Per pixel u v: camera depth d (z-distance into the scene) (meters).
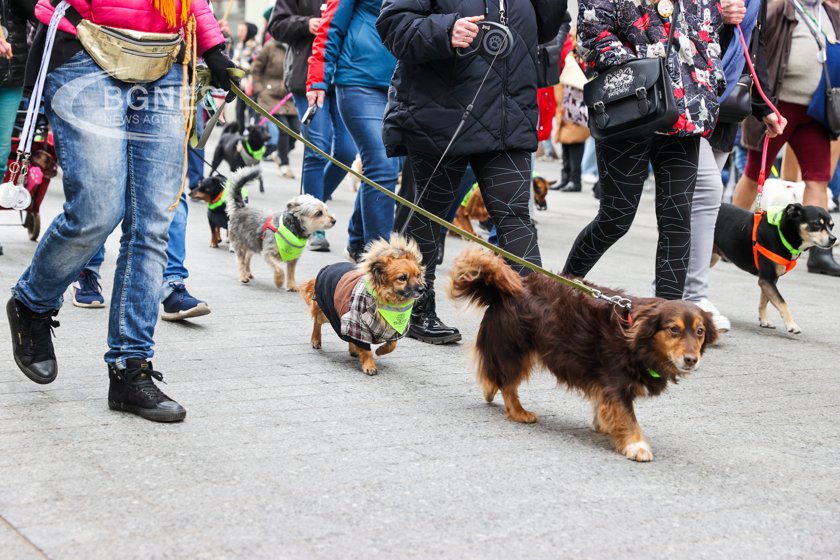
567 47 15.90
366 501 3.99
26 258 9.23
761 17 7.54
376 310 5.88
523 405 5.55
